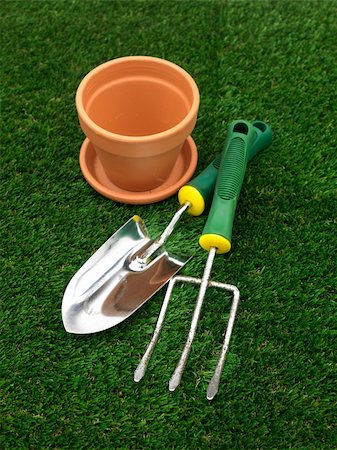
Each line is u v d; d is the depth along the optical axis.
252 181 0.58
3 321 0.49
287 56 0.69
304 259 0.52
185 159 0.58
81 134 0.61
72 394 0.45
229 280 0.51
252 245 0.53
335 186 0.57
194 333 0.44
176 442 0.43
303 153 0.60
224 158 0.51
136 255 0.51
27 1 0.74
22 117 0.62
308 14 0.73
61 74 0.66
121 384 0.46
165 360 0.47
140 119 0.56
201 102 0.64
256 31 0.71
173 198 0.56
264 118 0.63
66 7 0.74
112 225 0.55
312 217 0.55
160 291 0.50
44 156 0.59
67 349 0.47
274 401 0.45
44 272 0.52
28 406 0.45
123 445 0.43
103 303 0.48
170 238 0.54
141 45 0.70
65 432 0.43
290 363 0.47
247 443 0.43
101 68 0.50
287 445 0.43
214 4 0.74
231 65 0.67
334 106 0.64
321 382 0.46
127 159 0.48
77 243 0.53
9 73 0.66
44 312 0.49
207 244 0.47
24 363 0.46
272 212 0.55
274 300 0.50
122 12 0.73
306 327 0.49
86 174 0.55
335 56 0.69
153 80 0.52
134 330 0.48
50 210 0.55
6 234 0.54
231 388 0.45
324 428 0.44
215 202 0.48
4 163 0.58
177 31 0.71
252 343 0.48
